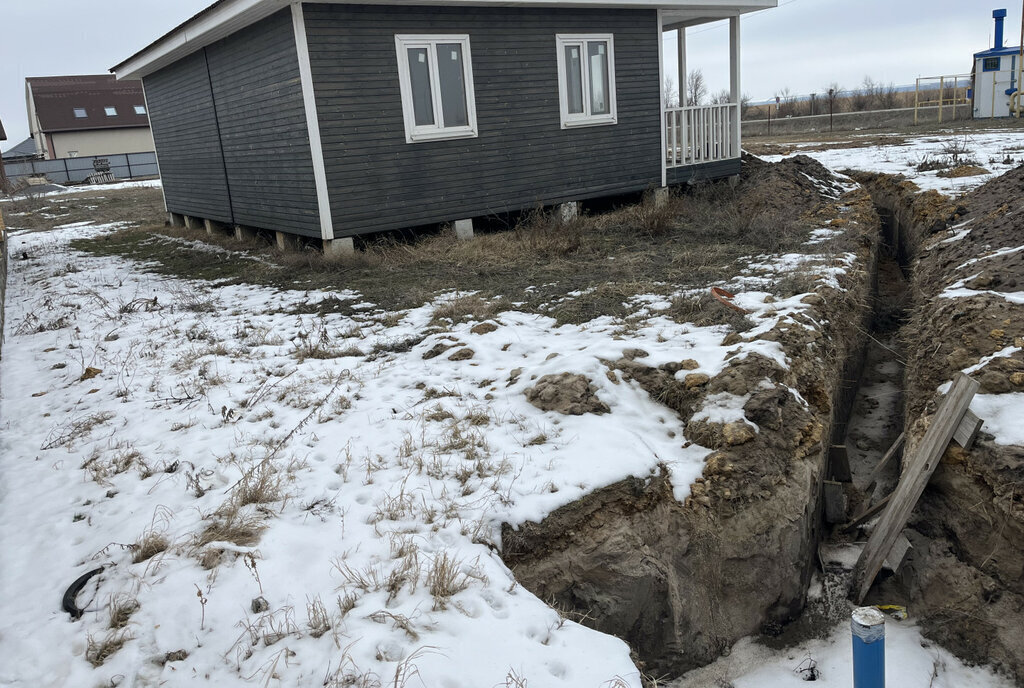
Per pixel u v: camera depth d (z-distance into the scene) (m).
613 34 13.16
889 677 4.38
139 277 12.03
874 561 5.00
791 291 7.58
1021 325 5.77
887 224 13.63
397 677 3.03
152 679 3.16
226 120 13.30
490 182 12.12
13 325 9.38
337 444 5.18
